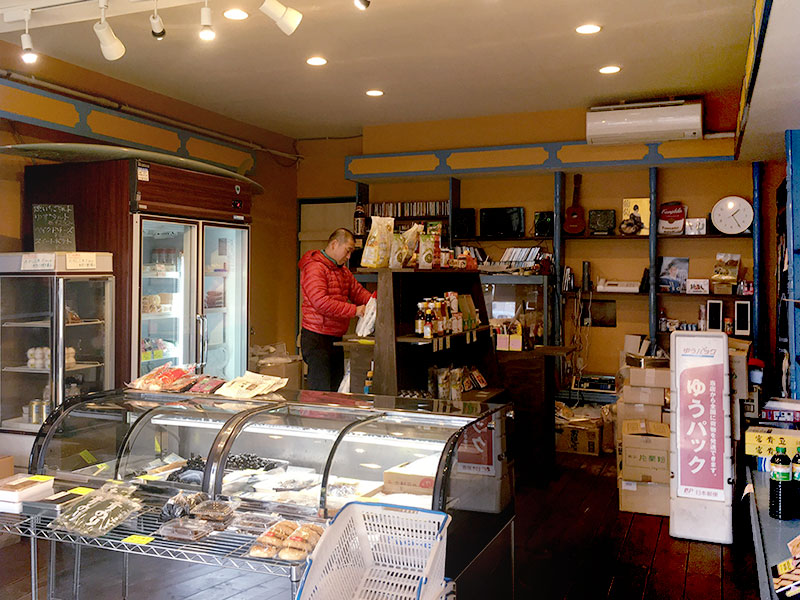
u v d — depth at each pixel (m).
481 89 6.14
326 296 4.94
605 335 7.11
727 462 3.94
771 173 6.43
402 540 2.20
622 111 6.27
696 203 6.74
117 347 4.68
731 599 3.29
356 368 4.15
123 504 2.60
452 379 4.38
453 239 7.37
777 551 2.59
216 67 5.46
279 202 8.17
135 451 2.97
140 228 4.70
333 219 8.37
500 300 7.14
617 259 7.06
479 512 2.68
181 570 3.34
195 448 2.89
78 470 2.97
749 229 6.45
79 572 3.17
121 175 4.69
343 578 2.12
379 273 3.73
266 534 2.32
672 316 6.86
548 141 6.98
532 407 5.07
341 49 5.01
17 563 3.51
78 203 4.82
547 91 6.22
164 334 5.19
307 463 2.71
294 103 6.66
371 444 2.63
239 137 7.42
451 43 4.88
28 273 4.28
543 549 3.90
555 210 6.95
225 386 3.23
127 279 4.67
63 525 2.48
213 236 5.68
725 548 3.91
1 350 4.36
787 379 5.25
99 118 5.55
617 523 4.31
